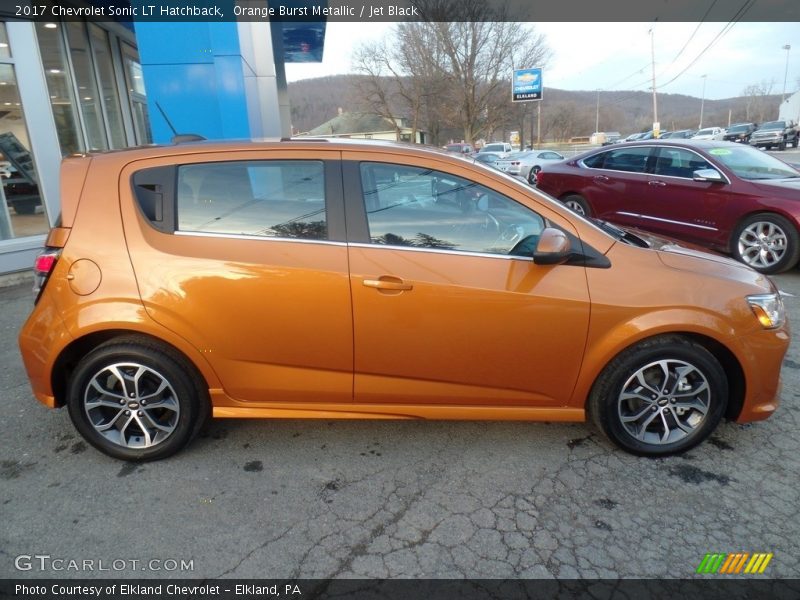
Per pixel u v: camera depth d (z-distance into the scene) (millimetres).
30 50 6648
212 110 7180
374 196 2684
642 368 2736
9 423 3254
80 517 2443
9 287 6344
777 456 2873
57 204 7105
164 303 2617
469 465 2828
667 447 2840
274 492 2617
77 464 2844
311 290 2613
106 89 9812
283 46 14406
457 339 2660
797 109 56000
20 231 6871
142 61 6938
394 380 2760
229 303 2627
